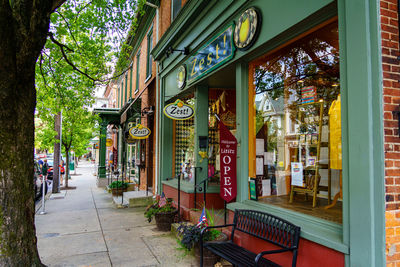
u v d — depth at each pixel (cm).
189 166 732
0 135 318
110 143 1856
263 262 309
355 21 257
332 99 385
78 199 1073
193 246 419
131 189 1199
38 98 894
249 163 453
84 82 828
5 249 315
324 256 279
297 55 422
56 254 468
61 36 715
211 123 673
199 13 582
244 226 388
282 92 465
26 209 338
